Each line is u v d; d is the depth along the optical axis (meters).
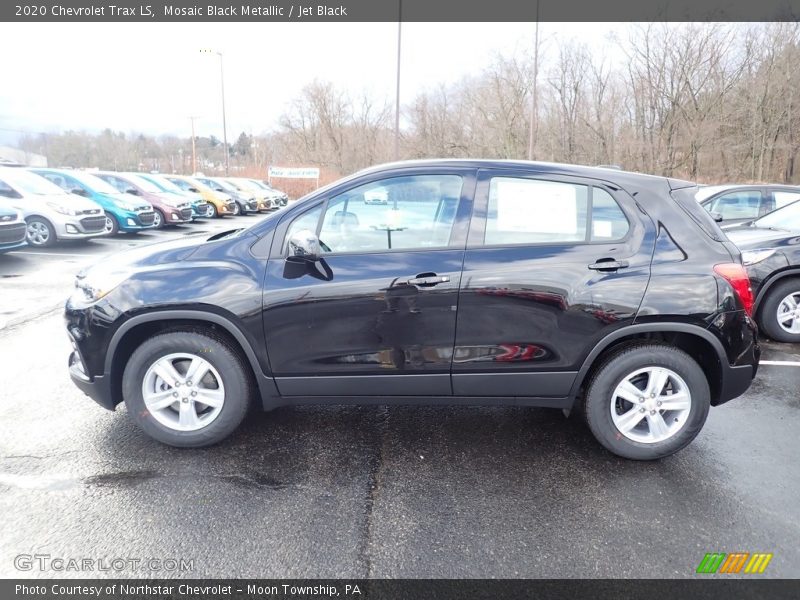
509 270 2.86
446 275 2.86
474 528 2.47
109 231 12.56
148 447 3.11
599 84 36.34
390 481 2.84
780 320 5.37
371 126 50.66
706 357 3.05
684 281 2.86
